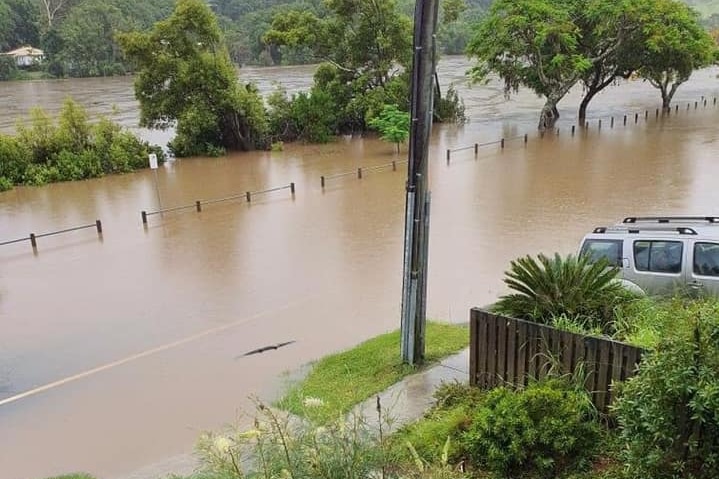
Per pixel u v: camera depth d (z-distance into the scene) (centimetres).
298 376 791
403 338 705
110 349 971
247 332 998
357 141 3203
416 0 628
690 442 330
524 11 3038
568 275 598
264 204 1922
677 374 324
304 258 1371
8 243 1569
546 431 430
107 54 8750
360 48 3397
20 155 2439
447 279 1178
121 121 4128
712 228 787
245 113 3020
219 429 686
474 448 446
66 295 1230
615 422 469
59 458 677
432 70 644
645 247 797
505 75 3303
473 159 2462
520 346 556
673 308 408
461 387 602
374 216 1698
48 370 911
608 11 2975
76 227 1755
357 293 1141
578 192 1830
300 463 336
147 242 1578
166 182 2383
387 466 375
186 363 898
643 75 3434
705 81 5716
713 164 2105
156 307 1138
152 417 748
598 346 493
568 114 3678
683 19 3095
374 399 623
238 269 1325
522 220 1568
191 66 2942
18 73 8394
